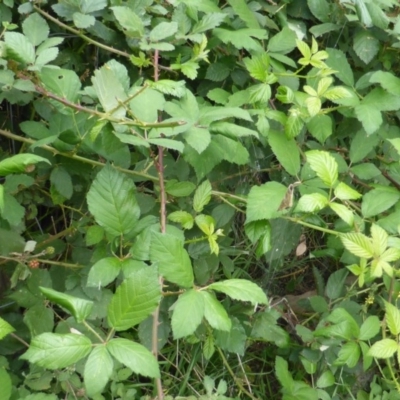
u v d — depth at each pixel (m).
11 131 1.58
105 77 1.19
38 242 1.54
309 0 1.80
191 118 1.31
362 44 1.78
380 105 1.57
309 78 1.62
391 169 1.73
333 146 1.76
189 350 1.70
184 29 1.51
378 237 1.33
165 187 1.42
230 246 1.78
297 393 1.56
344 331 1.49
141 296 0.99
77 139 1.33
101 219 1.19
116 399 1.50
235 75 1.68
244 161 1.43
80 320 0.96
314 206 1.32
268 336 1.67
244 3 1.63
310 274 2.00
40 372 1.37
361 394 1.69
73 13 1.45
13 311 1.54
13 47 1.20
